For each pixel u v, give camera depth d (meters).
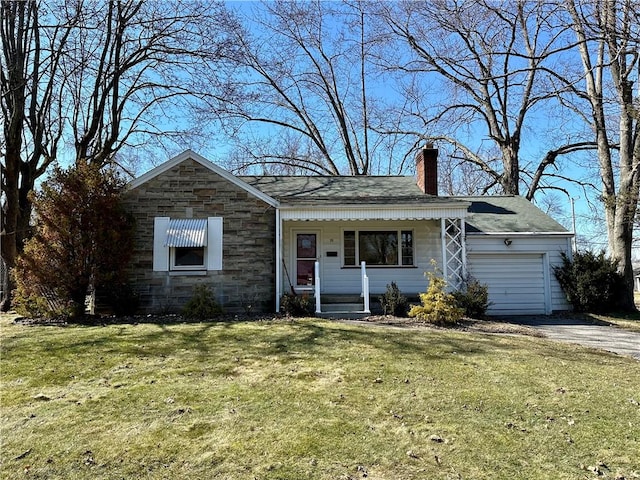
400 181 18.69
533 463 4.12
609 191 18.31
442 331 10.76
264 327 10.66
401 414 5.27
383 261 15.88
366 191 17.27
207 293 12.82
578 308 15.60
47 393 5.95
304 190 17.36
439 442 4.53
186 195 13.98
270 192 17.09
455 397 5.86
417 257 15.80
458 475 3.91
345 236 15.93
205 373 6.89
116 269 12.40
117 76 17.06
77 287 11.96
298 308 13.01
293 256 15.75
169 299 13.58
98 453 4.26
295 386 6.28
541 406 5.55
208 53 17.97
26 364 7.30
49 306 11.81
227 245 13.95
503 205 18.55
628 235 16.58
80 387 6.20
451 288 14.16
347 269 15.74
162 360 7.61
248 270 13.96
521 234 15.70
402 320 12.23
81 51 16.48
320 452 4.30
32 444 4.44
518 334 11.02
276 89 29.33
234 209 14.08
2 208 14.16
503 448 4.41
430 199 14.48
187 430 4.78
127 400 5.67
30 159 15.81
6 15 14.00
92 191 12.01
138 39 17.64
